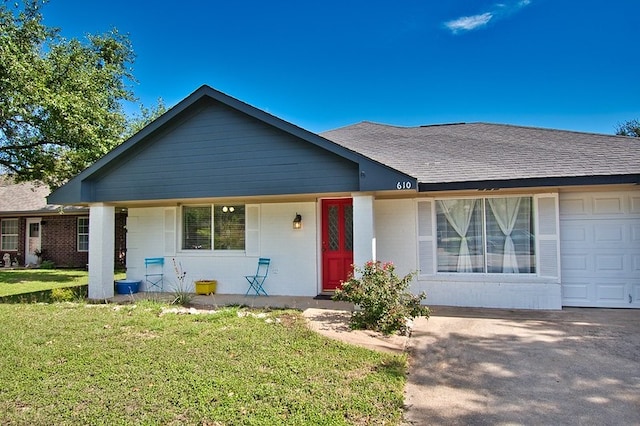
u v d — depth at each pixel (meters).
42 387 3.88
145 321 6.42
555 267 7.72
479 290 8.01
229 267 9.88
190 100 7.98
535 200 7.87
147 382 3.98
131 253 10.57
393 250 8.50
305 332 5.77
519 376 4.41
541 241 7.79
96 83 15.30
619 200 7.78
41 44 14.03
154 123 8.16
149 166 8.48
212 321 6.47
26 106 12.62
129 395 3.69
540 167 7.50
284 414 3.36
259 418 3.28
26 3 13.60
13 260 19.03
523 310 7.66
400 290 6.45
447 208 8.34
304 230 9.45
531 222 7.96
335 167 7.32
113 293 9.43
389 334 5.91
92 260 9.12
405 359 4.80
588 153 8.12
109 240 9.27
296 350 4.99
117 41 17.05
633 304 7.69
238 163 7.89
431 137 10.52
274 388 3.85
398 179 6.82
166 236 10.33
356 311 6.86
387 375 4.23
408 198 8.47
